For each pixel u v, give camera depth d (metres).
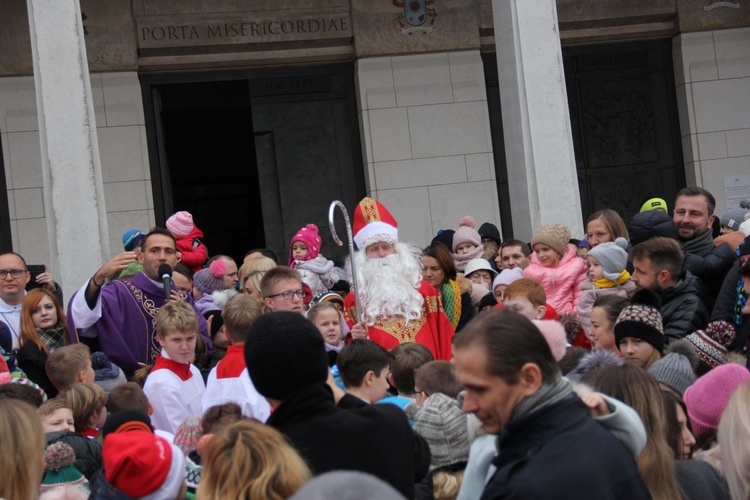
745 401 3.54
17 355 7.10
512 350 3.24
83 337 7.49
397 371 5.92
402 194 13.95
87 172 9.88
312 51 14.01
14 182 13.06
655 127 14.76
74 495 4.65
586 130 14.66
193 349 6.57
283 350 3.70
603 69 14.70
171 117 17.94
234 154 19.08
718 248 7.45
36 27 9.93
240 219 19.34
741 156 14.52
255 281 7.62
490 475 3.53
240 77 14.00
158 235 7.69
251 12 13.78
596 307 6.24
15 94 13.09
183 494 4.23
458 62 14.12
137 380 6.96
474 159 14.09
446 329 7.69
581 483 3.10
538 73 10.95
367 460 3.67
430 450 4.59
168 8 13.59
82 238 9.82
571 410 3.26
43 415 5.23
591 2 14.44
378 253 7.85
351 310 7.80
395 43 14.00
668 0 14.51
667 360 4.99
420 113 14.03
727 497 3.92
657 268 6.53
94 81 13.35
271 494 3.15
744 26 14.61
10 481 3.74
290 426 3.70
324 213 14.19
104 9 13.38
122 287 7.59
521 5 10.98
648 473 3.68
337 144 14.23
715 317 6.62
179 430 5.29
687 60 14.52
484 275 9.41
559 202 10.87
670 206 14.70
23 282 7.84
